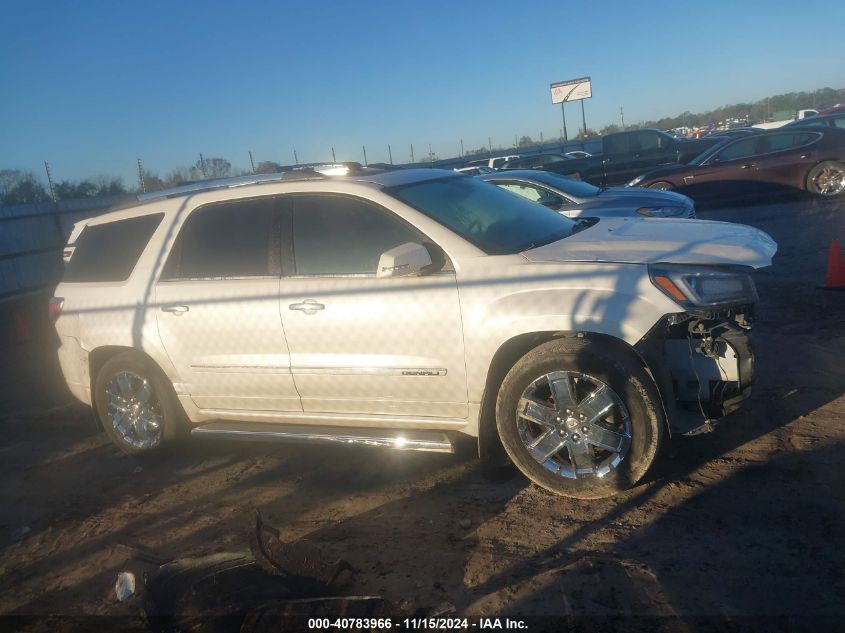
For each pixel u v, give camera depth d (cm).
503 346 425
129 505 500
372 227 466
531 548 379
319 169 545
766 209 1416
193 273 523
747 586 326
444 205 480
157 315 530
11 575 427
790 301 769
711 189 1484
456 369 438
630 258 420
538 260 427
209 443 602
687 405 429
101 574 414
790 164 1414
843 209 1290
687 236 457
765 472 420
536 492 438
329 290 465
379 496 462
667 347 423
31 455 628
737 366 414
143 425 565
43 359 1039
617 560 358
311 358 475
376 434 469
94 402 593
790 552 346
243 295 493
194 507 482
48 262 1550
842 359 576
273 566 367
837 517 368
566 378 409
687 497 406
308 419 497
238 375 505
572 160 1848
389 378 455
